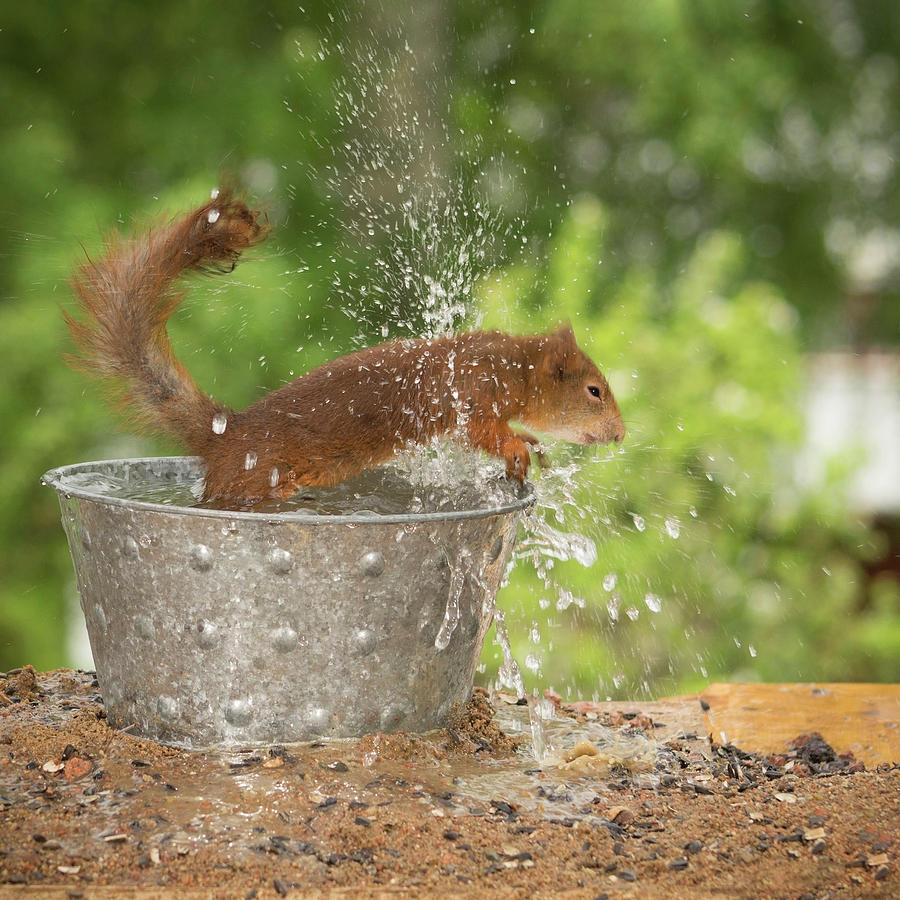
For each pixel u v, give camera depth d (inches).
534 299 476.4
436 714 196.2
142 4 582.9
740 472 466.6
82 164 568.1
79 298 231.8
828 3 722.2
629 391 450.3
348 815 162.6
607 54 627.5
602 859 156.2
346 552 177.2
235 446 225.6
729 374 475.8
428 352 247.1
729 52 640.4
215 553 175.8
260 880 144.7
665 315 519.8
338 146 559.8
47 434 496.7
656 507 453.1
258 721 182.2
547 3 616.1
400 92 569.9
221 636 179.0
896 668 500.4
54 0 568.4
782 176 721.0
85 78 584.1
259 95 555.5
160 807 162.7
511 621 430.6
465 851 155.6
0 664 526.6
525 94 655.8
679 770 197.6
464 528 185.5
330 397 232.4
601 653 437.4
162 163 567.8
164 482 235.6
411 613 184.4
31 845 150.9
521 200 623.8
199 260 231.3
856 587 526.3
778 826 169.8
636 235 669.9
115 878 144.2
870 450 514.0
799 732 221.8
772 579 483.2
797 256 731.4
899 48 748.0
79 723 194.1
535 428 264.1
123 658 187.3
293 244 540.7
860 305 801.6
